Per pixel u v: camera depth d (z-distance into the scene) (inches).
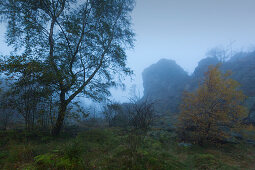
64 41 329.7
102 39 373.7
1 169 115.7
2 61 203.2
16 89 227.9
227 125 340.8
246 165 223.8
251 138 368.8
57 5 307.4
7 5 274.5
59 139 253.1
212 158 209.6
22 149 156.4
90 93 325.1
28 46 287.3
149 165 133.3
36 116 262.4
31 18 280.5
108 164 134.7
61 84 275.0
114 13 393.1
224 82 342.0
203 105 349.4
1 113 279.1
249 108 528.7
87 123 537.6
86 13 347.3
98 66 366.0
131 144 170.2
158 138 354.6
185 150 282.5
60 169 103.2
